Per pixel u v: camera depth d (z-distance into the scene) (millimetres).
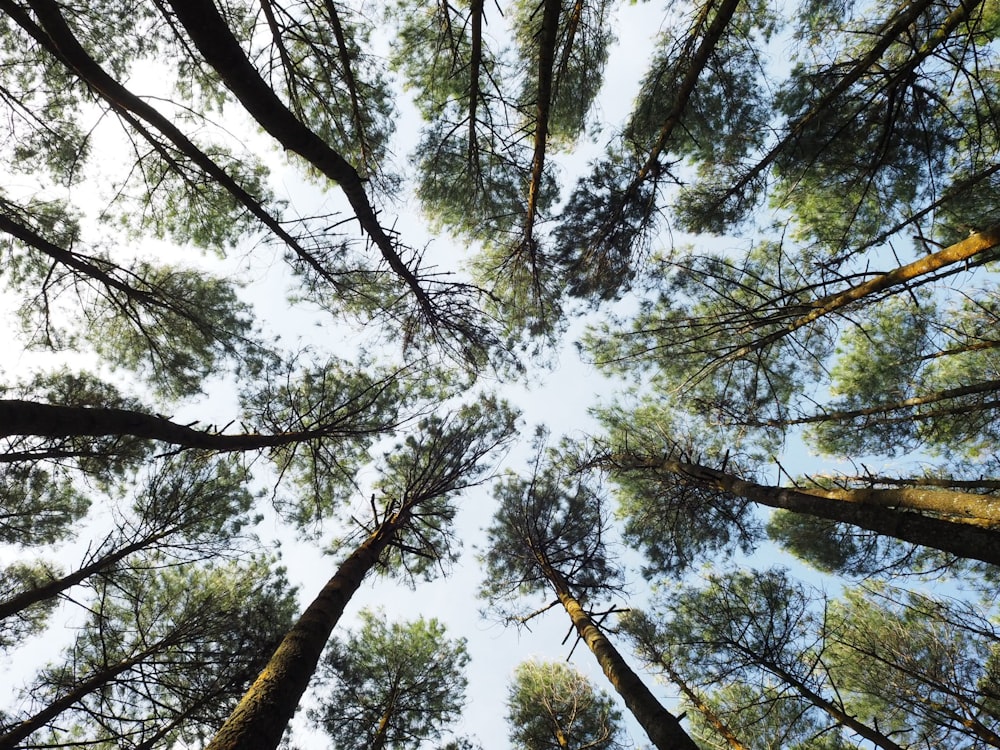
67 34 3445
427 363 7441
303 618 3990
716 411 7812
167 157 5000
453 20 6141
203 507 6605
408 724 7949
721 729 6773
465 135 6637
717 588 7418
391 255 5660
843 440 7727
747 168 6055
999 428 6992
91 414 3311
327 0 4449
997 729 5441
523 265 7422
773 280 6711
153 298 5707
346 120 6094
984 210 5766
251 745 2807
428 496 6762
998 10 5258
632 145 6555
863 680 6262
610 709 8344
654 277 7547
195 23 2793
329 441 6465
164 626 6574
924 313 7051
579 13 4922
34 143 5855
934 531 3760
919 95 4617
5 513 6102
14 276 5969
